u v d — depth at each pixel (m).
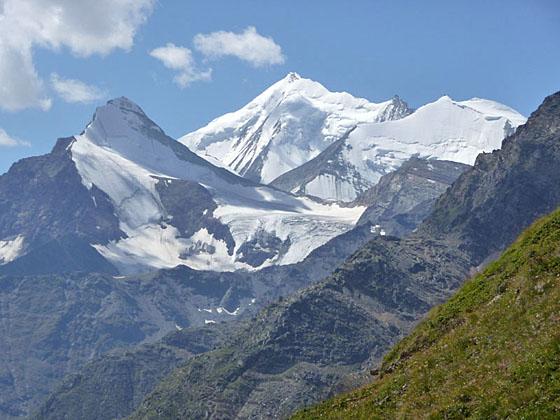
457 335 93.56
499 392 78.12
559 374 75.25
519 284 91.44
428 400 84.75
